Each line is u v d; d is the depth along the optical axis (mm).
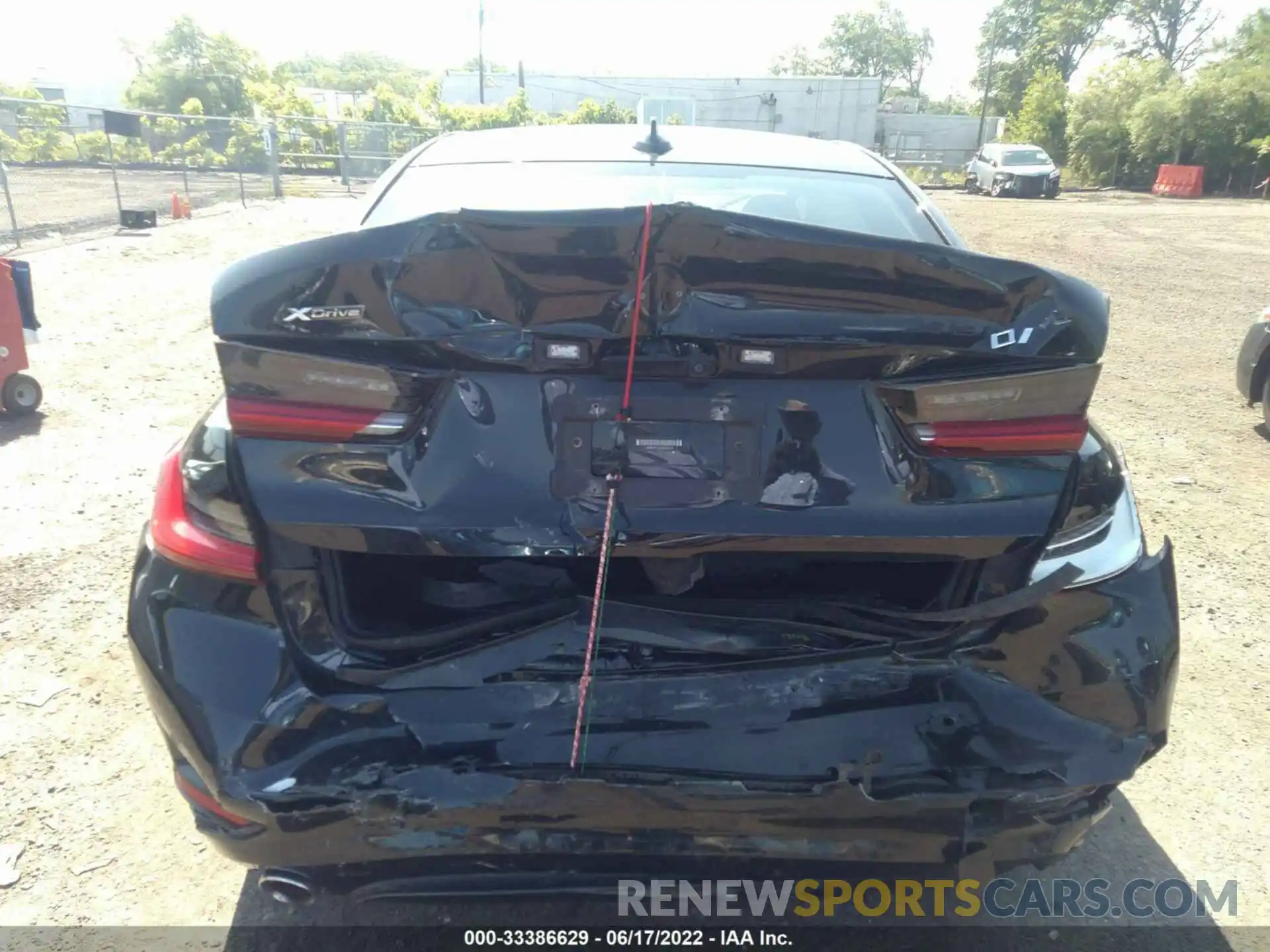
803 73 104625
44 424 6188
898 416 1909
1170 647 2059
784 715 1920
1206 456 6188
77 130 25141
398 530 1888
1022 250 17188
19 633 3740
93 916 2465
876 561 2102
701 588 2170
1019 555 1991
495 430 1884
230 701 1900
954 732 1927
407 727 1893
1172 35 65188
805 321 1832
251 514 1928
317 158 27766
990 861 1993
